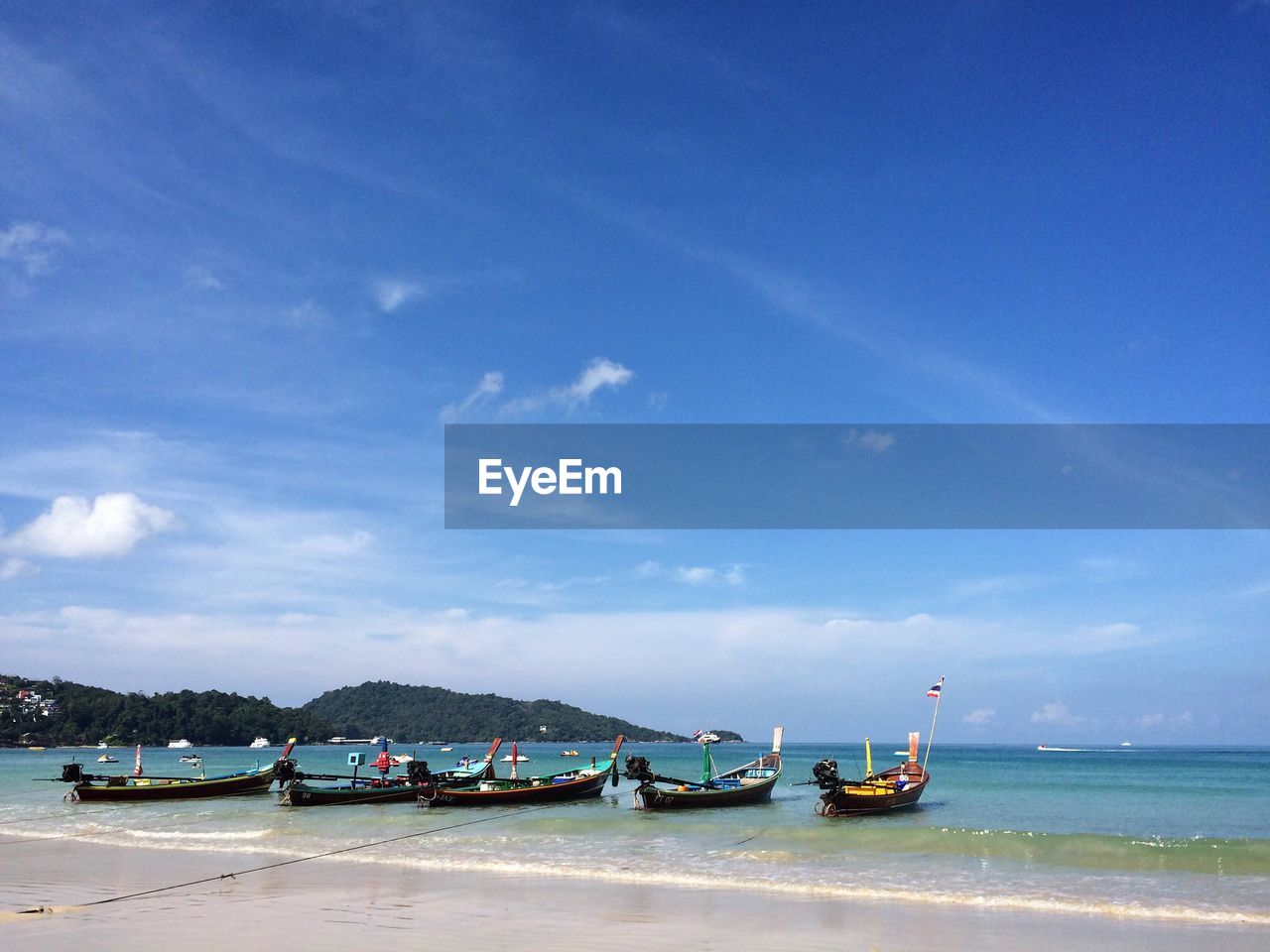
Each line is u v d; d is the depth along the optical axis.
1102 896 20.95
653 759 163.38
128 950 15.91
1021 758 167.88
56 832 36.84
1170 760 152.25
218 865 26.89
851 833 31.88
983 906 19.84
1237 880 23.16
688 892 21.66
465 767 57.47
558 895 21.33
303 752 197.50
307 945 16.27
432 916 18.89
